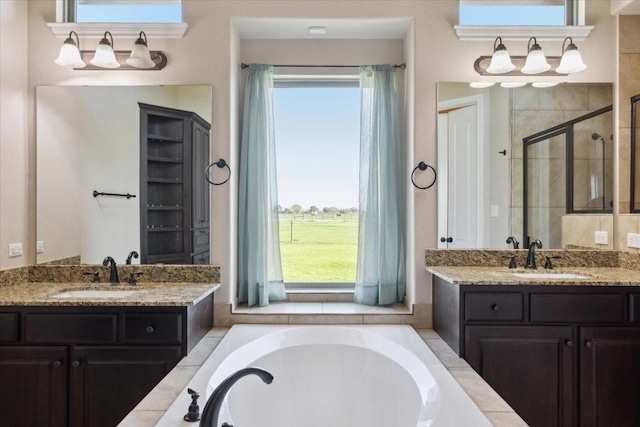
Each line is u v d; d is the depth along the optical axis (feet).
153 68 8.10
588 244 8.28
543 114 8.24
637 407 6.36
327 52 9.05
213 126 8.12
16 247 7.73
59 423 6.21
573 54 7.48
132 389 6.23
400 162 8.82
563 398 6.34
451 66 8.12
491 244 8.21
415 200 8.18
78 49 7.85
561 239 8.29
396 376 6.17
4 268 7.46
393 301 8.63
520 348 6.37
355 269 9.41
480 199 8.21
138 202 8.18
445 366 5.90
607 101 8.25
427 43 8.10
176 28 7.98
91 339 6.24
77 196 8.15
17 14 7.76
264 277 8.58
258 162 8.60
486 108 8.20
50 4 8.07
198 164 8.15
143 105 8.14
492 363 6.37
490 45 8.14
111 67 7.90
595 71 8.20
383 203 8.58
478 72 8.13
